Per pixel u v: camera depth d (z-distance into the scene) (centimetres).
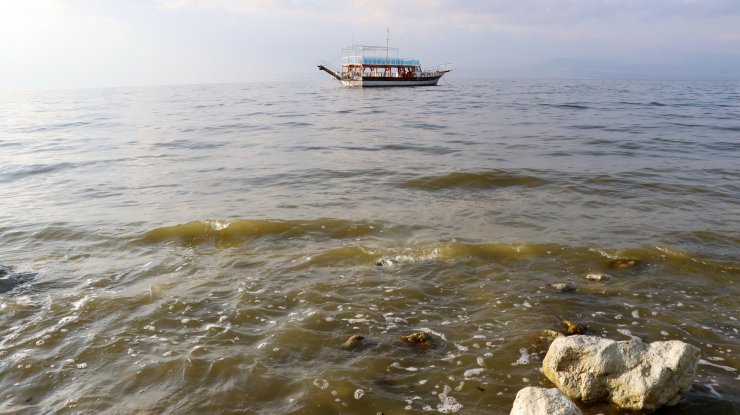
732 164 1892
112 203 1455
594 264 969
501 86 11400
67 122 3909
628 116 3884
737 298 812
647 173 1741
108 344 688
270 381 598
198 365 632
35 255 1051
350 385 587
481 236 1132
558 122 3472
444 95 7638
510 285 878
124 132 3186
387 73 10819
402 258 1005
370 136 2847
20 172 1956
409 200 1453
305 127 3362
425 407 546
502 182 1647
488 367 620
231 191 1583
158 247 1091
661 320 740
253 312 780
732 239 1085
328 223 1226
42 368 633
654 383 505
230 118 4066
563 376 553
